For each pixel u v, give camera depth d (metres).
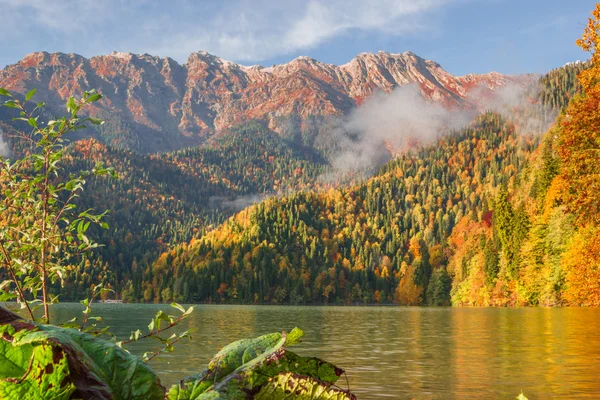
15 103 4.22
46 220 4.15
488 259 115.44
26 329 1.22
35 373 1.19
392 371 16.59
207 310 109.12
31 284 4.05
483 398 12.16
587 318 47.28
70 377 1.21
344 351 22.98
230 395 1.43
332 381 1.55
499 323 44.25
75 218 4.24
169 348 3.49
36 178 4.10
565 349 22.08
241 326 46.44
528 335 30.33
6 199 4.08
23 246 4.00
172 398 1.49
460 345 25.22
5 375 1.19
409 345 25.78
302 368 1.52
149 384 1.43
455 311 88.62
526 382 14.19
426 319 58.88
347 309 124.06
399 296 184.62
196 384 1.51
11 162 4.16
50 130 4.20
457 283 146.38
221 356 1.55
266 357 1.48
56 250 4.09
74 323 3.58
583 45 19.77
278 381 1.45
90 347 1.46
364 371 16.61
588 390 12.83
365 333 35.62
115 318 60.75
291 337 1.60
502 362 18.31
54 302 4.05
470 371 16.38
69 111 4.26
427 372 16.33
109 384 1.42
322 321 56.84
